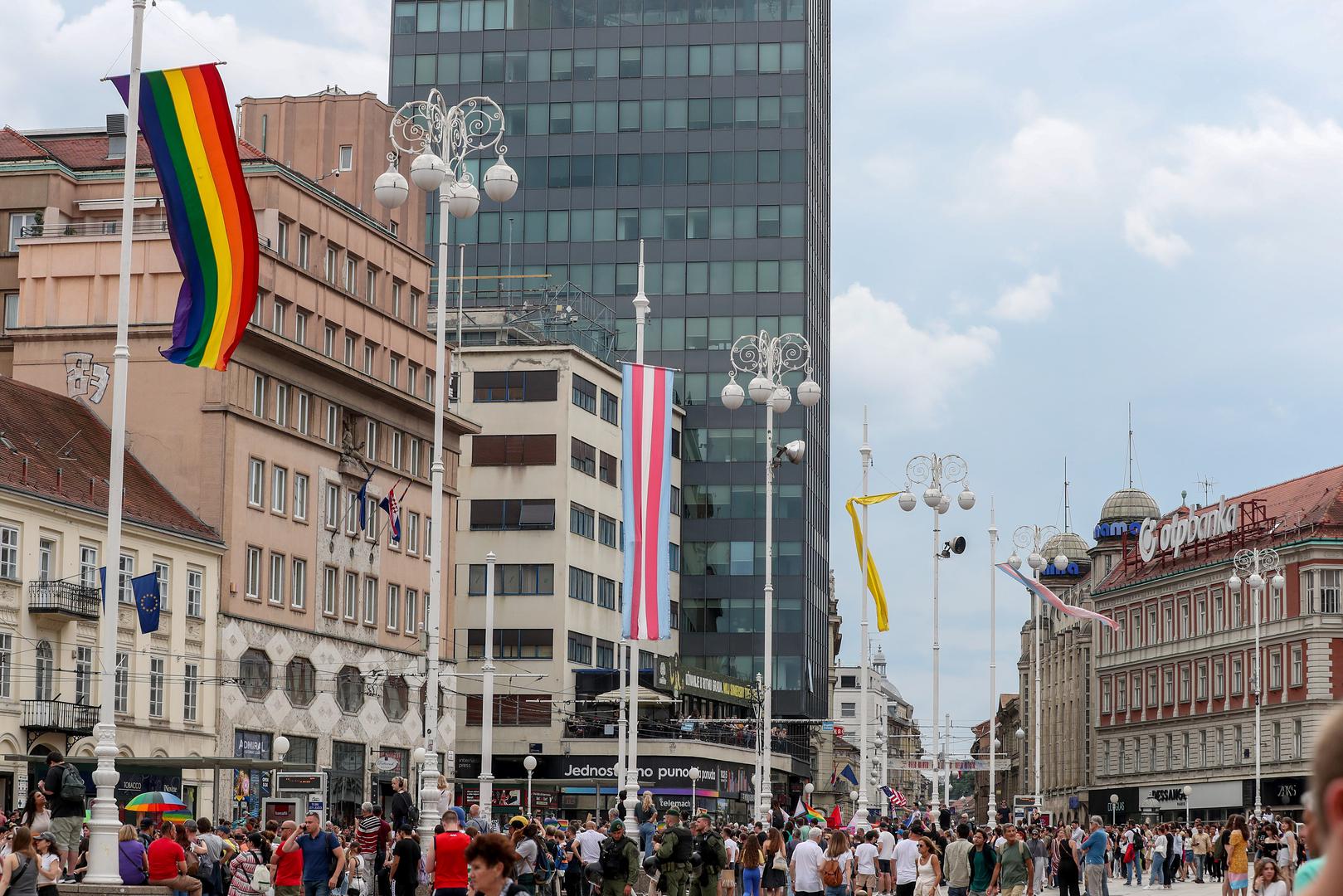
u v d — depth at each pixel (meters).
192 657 71.06
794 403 125.12
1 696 60.97
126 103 30.22
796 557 124.62
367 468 84.94
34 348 74.50
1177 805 125.06
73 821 29.92
